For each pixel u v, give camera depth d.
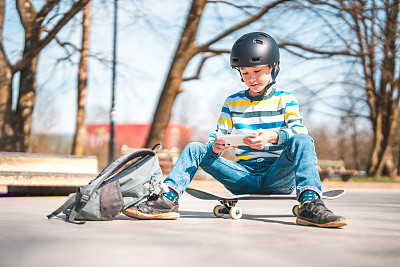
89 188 2.49
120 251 1.57
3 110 11.34
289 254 1.58
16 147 11.95
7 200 5.61
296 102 2.92
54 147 34.69
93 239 1.85
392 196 8.24
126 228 2.26
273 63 2.84
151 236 1.97
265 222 2.73
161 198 2.73
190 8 12.41
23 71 12.79
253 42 2.80
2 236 1.92
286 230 2.29
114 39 14.10
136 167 2.71
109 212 2.56
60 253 1.51
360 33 14.13
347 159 34.69
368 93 18.12
